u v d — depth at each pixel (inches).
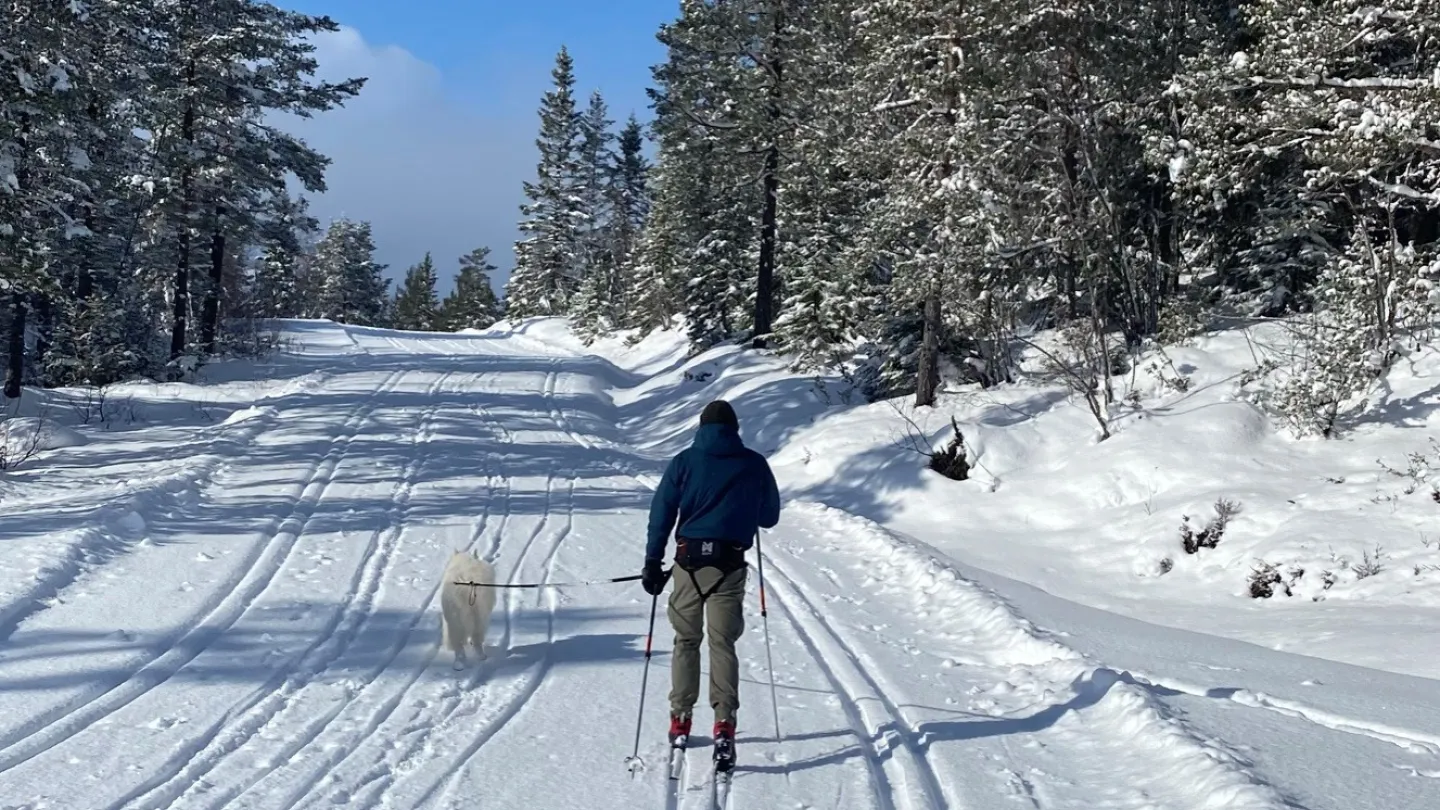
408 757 191.0
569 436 845.2
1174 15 693.9
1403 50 595.2
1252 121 514.0
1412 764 185.8
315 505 479.8
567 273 2815.0
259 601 307.6
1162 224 784.3
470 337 2468.0
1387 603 369.7
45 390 1000.9
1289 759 186.2
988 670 267.1
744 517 193.6
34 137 775.1
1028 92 648.4
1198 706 223.3
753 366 1064.2
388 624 289.9
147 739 195.8
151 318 1341.0
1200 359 660.1
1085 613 353.7
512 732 206.7
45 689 221.9
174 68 1157.1
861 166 752.3
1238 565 435.5
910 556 403.5
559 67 2770.7
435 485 558.6
